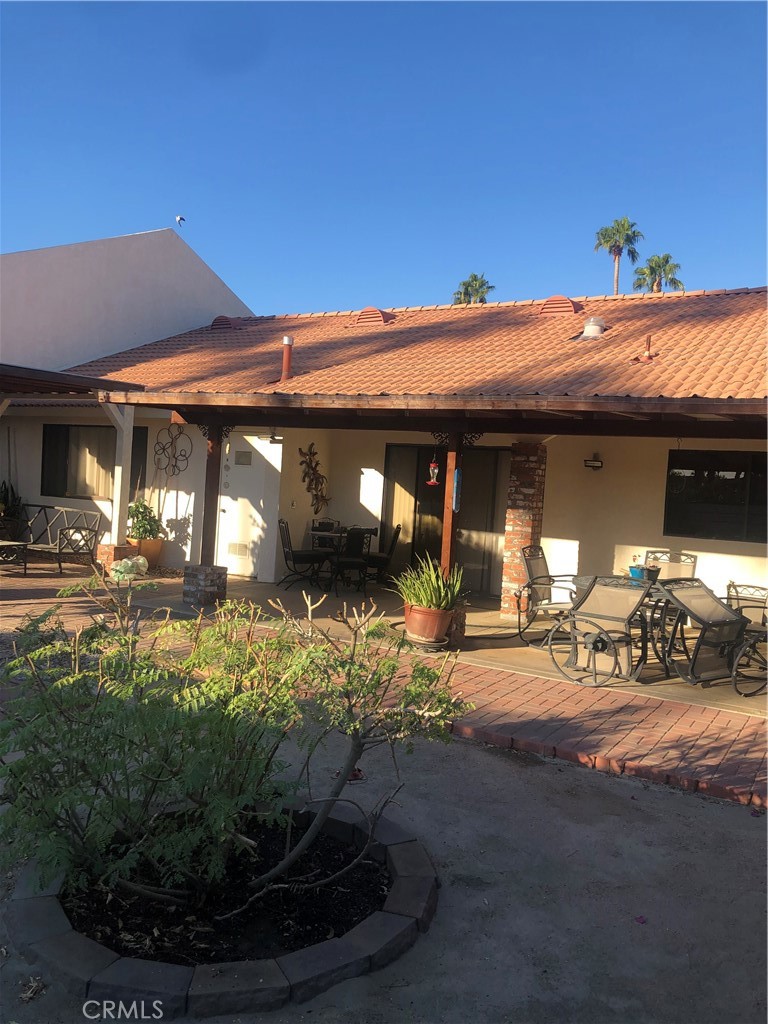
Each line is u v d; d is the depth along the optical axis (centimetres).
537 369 963
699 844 432
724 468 1055
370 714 340
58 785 322
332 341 1414
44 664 376
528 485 1066
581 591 826
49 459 1579
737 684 769
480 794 488
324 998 294
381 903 354
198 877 342
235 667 357
